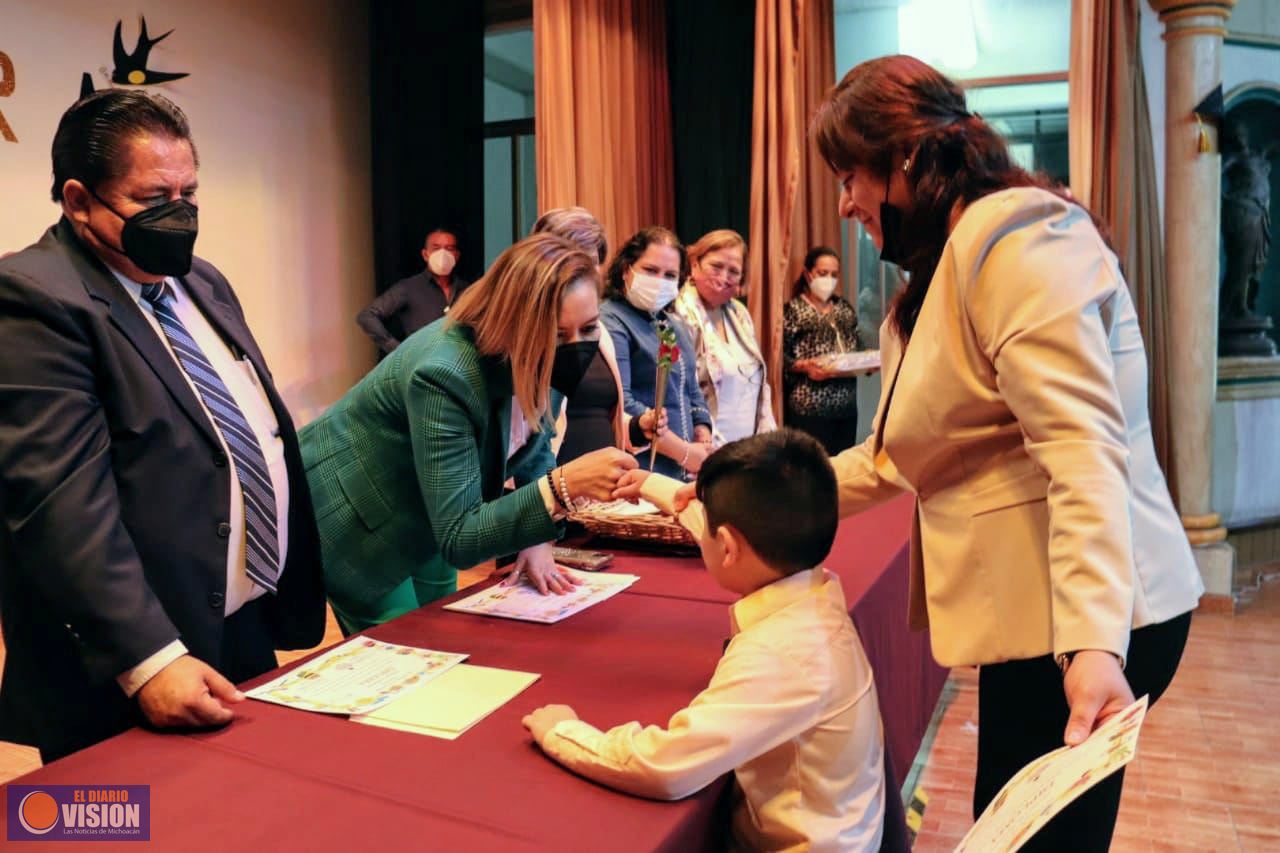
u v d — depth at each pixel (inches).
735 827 46.6
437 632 61.8
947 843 89.0
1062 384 38.9
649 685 52.7
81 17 154.6
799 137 141.8
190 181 51.9
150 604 47.4
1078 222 42.9
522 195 224.8
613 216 169.9
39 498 45.5
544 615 64.8
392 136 203.0
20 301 47.3
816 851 44.4
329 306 203.5
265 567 56.9
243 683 54.4
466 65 198.5
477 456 64.4
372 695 51.2
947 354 44.0
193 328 57.8
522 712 49.5
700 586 71.6
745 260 128.0
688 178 197.9
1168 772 102.2
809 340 162.1
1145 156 151.1
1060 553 37.8
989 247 41.7
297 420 197.6
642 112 183.6
